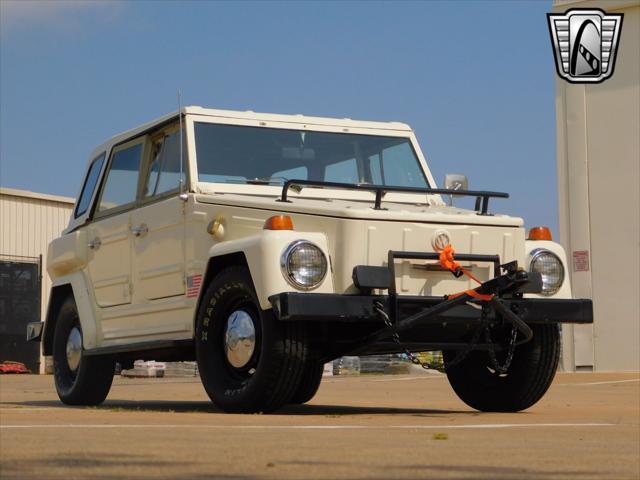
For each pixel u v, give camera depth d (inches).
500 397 296.2
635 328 768.3
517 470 125.7
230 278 265.1
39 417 223.5
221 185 303.6
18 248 1391.5
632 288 770.8
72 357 359.6
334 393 468.1
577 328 788.0
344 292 255.8
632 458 143.4
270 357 251.0
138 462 127.6
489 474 121.0
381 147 334.6
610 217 780.6
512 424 220.2
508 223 275.0
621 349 772.0
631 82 776.3
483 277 271.9
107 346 339.0
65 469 120.2
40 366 1376.7
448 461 134.5
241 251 260.4
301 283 249.9
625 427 210.7
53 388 631.8
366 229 257.6
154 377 991.0
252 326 260.2
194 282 292.5
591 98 790.5
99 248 348.5
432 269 264.1
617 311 775.7
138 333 323.0
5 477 113.2
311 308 245.6
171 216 306.2
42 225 1419.8
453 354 305.0
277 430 185.2
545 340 284.8
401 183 333.1
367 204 279.4
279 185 310.5
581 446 161.6
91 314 348.2
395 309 255.6
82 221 363.6
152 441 155.3
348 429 191.3
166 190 315.9
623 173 776.9
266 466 125.6
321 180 320.8
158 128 327.0
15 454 134.4
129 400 410.9
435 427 203.8
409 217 263.3
